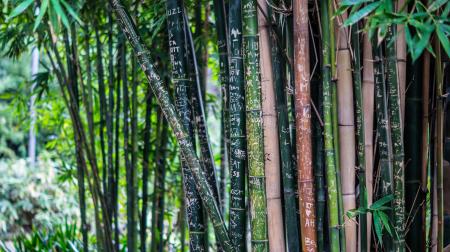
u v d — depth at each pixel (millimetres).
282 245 1666
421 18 1275
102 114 2953
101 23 2938
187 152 1665
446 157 1715
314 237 1578
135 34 1739
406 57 1708
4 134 8219
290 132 1713
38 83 3246
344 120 1637
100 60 2887
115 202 2951
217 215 1655
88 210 5684
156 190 3020
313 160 1673
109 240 2861
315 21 1689
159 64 2803
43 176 6434
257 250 1617
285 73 1694
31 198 6410
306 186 1567
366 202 1619
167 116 1688
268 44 1671
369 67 1671
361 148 1610
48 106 3982
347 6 1373
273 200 1663
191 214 1807
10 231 6344
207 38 2809
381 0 1305
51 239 3615
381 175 1633
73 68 2879
